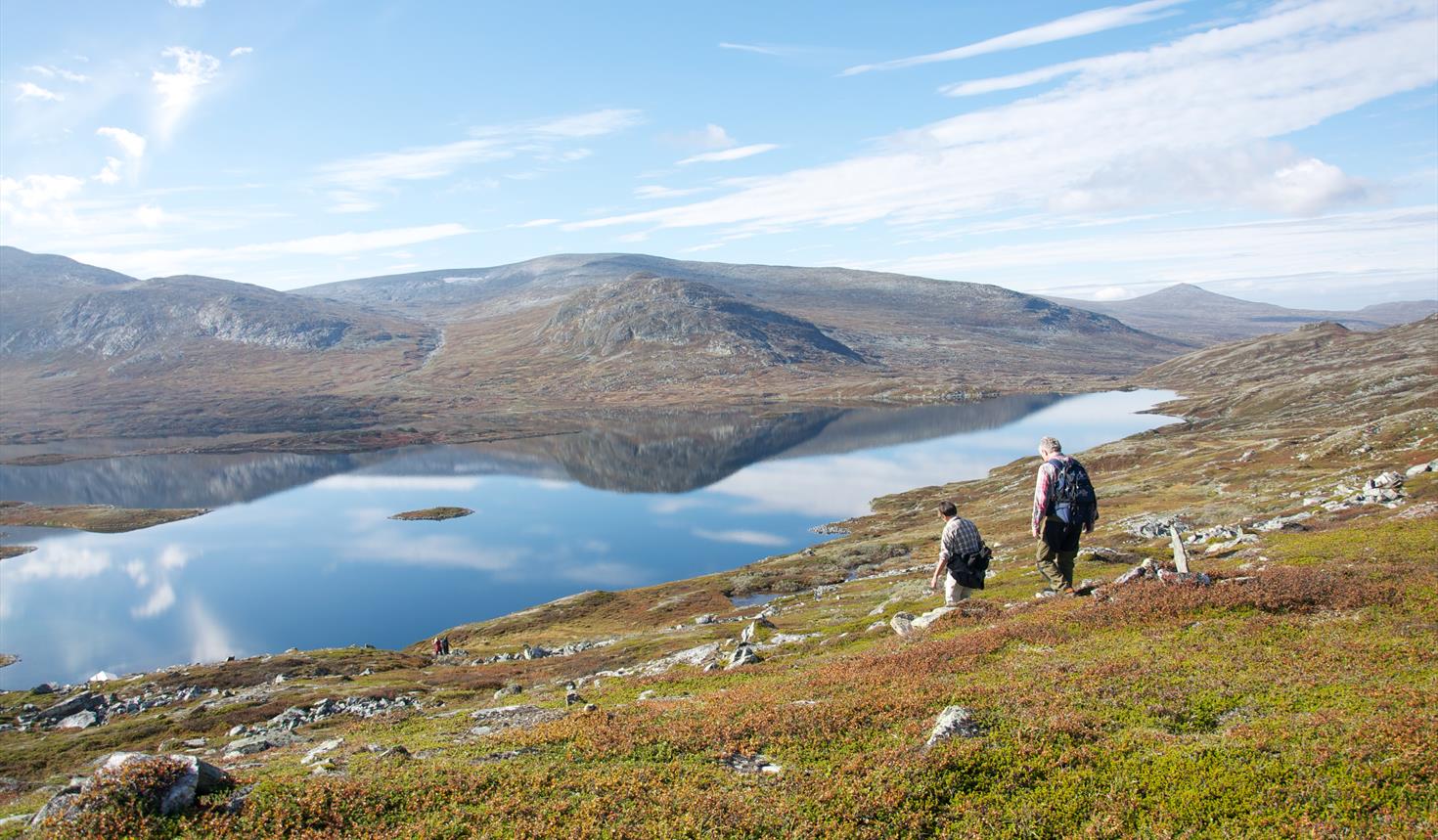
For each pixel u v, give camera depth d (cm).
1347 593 1981
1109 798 1110
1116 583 2377
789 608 6700
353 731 2536
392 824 1157
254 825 1122
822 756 1351
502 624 9662
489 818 1156
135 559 15188
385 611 11612
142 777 1178
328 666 6531
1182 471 12838
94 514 19412
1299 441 12256
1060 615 2147
